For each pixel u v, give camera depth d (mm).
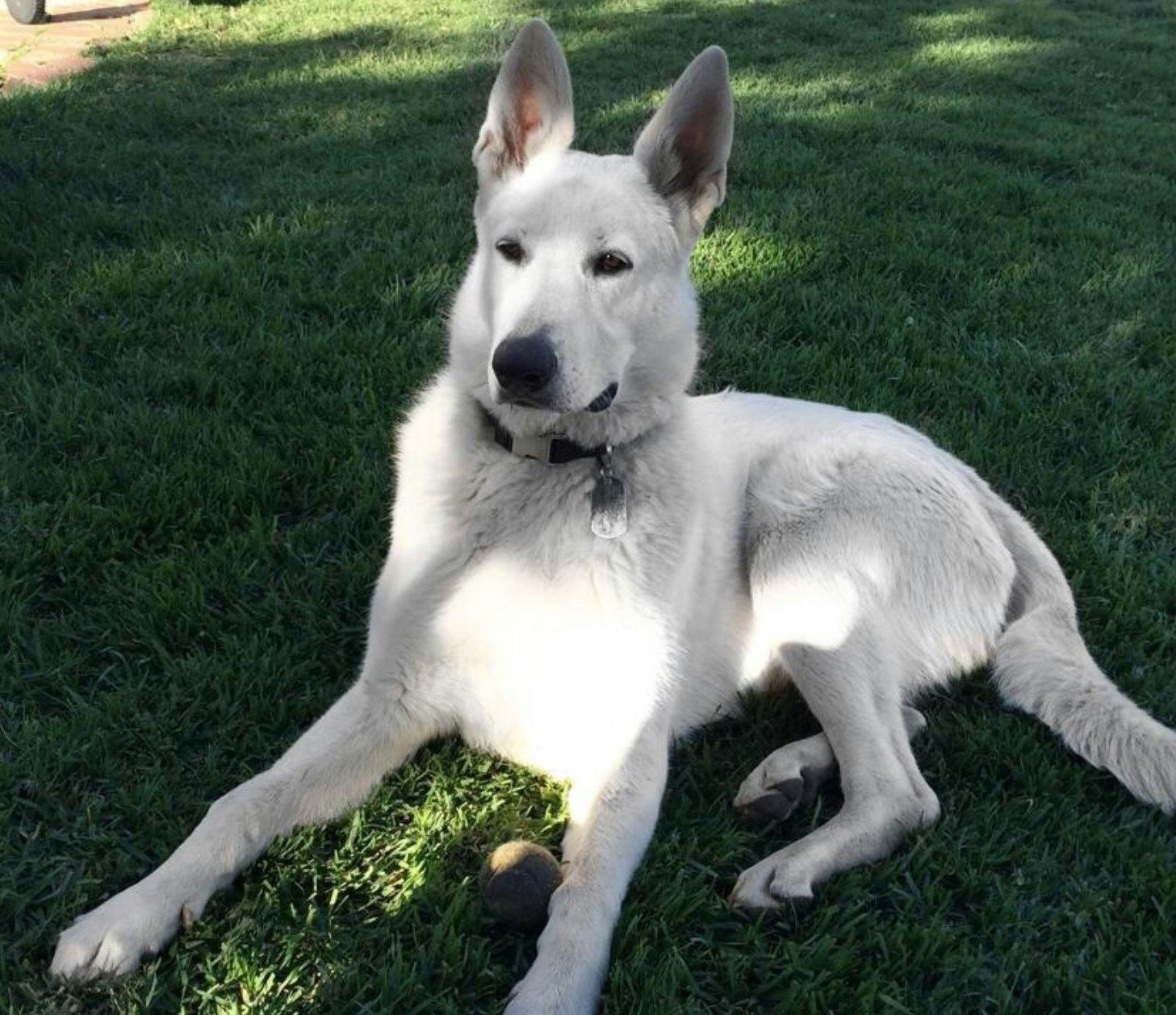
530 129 1199
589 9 4516
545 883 975
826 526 1239
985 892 1036
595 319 1074
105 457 1476
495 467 1108
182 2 4125
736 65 3789
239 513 1432
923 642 1269
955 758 1188
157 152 2535
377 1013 889
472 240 2143
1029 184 2729
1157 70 4141
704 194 1166
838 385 1800
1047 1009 945
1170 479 1649
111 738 1104
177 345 1764
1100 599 1404
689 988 935
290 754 1058
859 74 3768
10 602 1246
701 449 1205
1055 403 1805
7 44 3498
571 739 1101
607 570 1079
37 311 1778
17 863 988
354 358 1740
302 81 3273
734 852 1063
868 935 989
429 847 1034
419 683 1096
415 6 4414
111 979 898
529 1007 883
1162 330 2066
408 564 1116
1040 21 4812
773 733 1245
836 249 2252
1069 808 1113
